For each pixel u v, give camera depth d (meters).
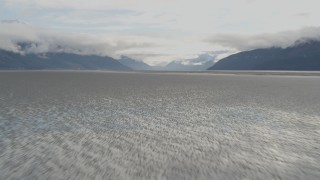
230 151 27.03
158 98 70.62
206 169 22.33
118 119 41.84
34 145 28.20
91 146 28.11
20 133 32.91
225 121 41.06
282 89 101.81
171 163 23.62
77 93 82.62
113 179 20.38
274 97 73.88
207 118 43.34
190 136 32.47
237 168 22.64
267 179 20.58
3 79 173.25
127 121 40.47
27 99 66.25
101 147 27.81
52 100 64.50
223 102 63.06
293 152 26.73
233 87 113.00
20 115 44.31
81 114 45.66
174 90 96.75
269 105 58.12
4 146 27.80
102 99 67.31
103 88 103.94
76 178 20.45
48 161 23.77
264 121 41.12
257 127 37.22
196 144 29.23
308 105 58.06
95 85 121.44
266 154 26.09
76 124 38.06
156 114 46.44
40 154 25.50
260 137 32.16
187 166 22.98
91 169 22.14
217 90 97.62
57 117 42.91
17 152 25.98
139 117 43.62
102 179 20.33
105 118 42.47
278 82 151.25
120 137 31.66
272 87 112.50
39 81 152.38
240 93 85.69
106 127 36.47
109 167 22.61
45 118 42.03
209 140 30.80
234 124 39.06
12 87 106.12
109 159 24.44
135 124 38.50
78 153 25.92
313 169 22.41
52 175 20.91
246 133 34.00
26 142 29.20
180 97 73.44
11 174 21.02
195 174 21.34
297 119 42.69
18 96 73.12
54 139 30.45
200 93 85.69
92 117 43.16
